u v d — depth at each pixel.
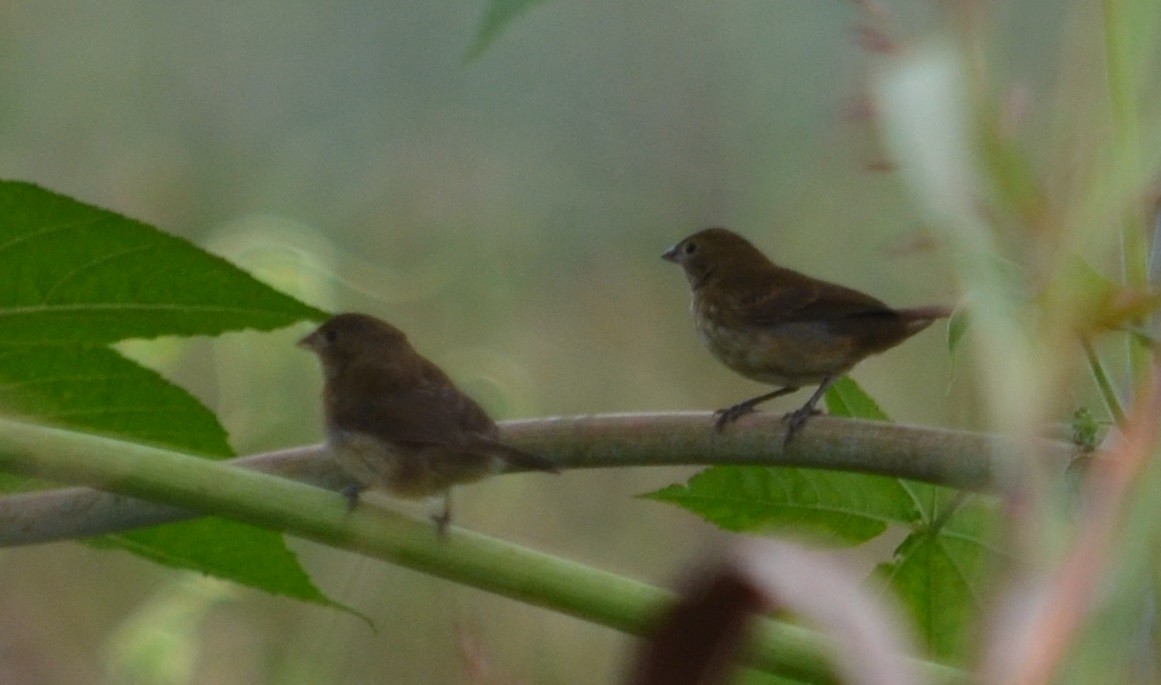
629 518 16.88
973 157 2.15
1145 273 2.88
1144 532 1.98
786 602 2.35
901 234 2.62
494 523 16.52
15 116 19.03
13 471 4.46
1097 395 3.61
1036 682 1.95
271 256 12.78
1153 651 2.00
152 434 5.80
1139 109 2.11
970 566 5.78
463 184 19.42
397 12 19.89
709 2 20.31
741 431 5.40
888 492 5.89
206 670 13.94
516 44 20.05
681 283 19.38
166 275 5.21
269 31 19.86
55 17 19.50
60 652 14.72
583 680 14.87
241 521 4.55
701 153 19.55
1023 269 2.12
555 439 5.67
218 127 19.59
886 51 2.35
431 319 18.17
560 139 19.89
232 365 13.59
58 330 5.33
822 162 18.81
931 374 16.66
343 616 13.42
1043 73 2.41
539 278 19.17
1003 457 2.18
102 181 19.12
